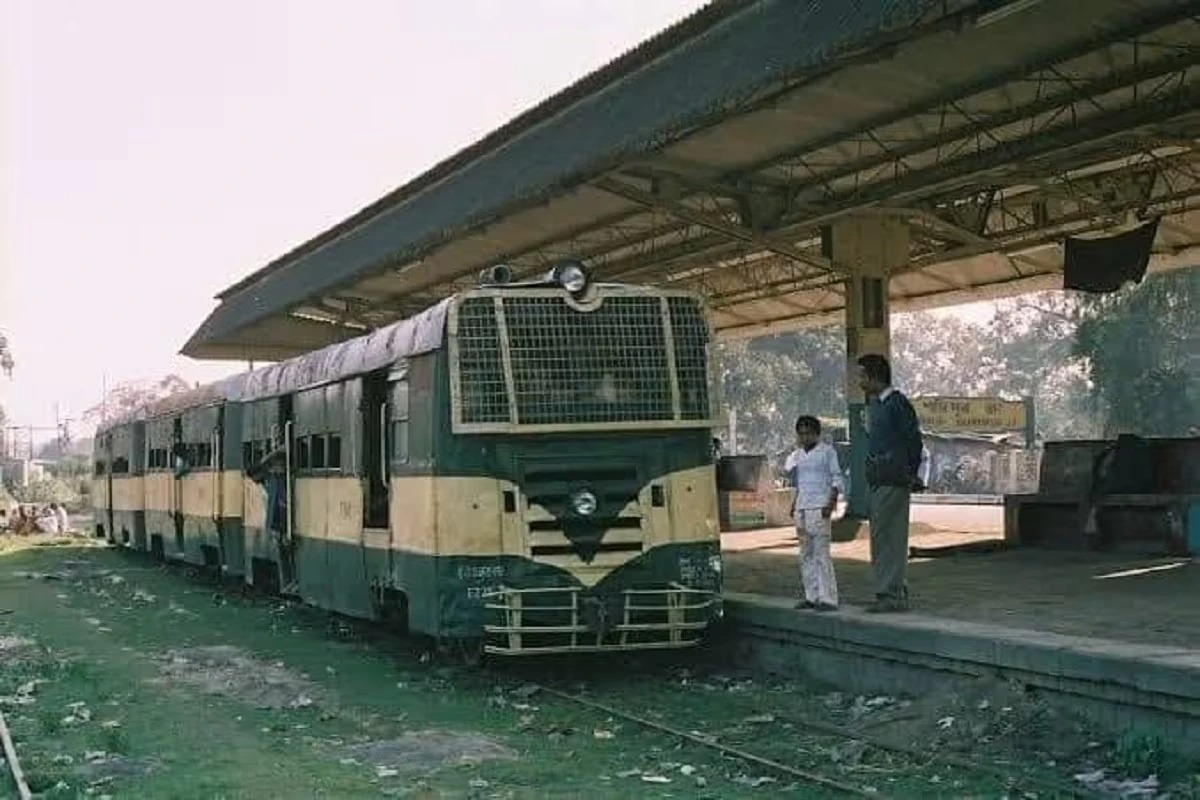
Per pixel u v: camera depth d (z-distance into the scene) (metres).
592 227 21.77
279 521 17.56
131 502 31.30
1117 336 46.28
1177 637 9.80
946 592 13.50
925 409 23.84
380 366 13.34
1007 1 10.45
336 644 15.17
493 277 12.35
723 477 27.09
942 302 28.33
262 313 31.39
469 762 8.88
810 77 12.55
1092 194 20.31
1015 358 78.88
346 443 14.60
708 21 16.42
